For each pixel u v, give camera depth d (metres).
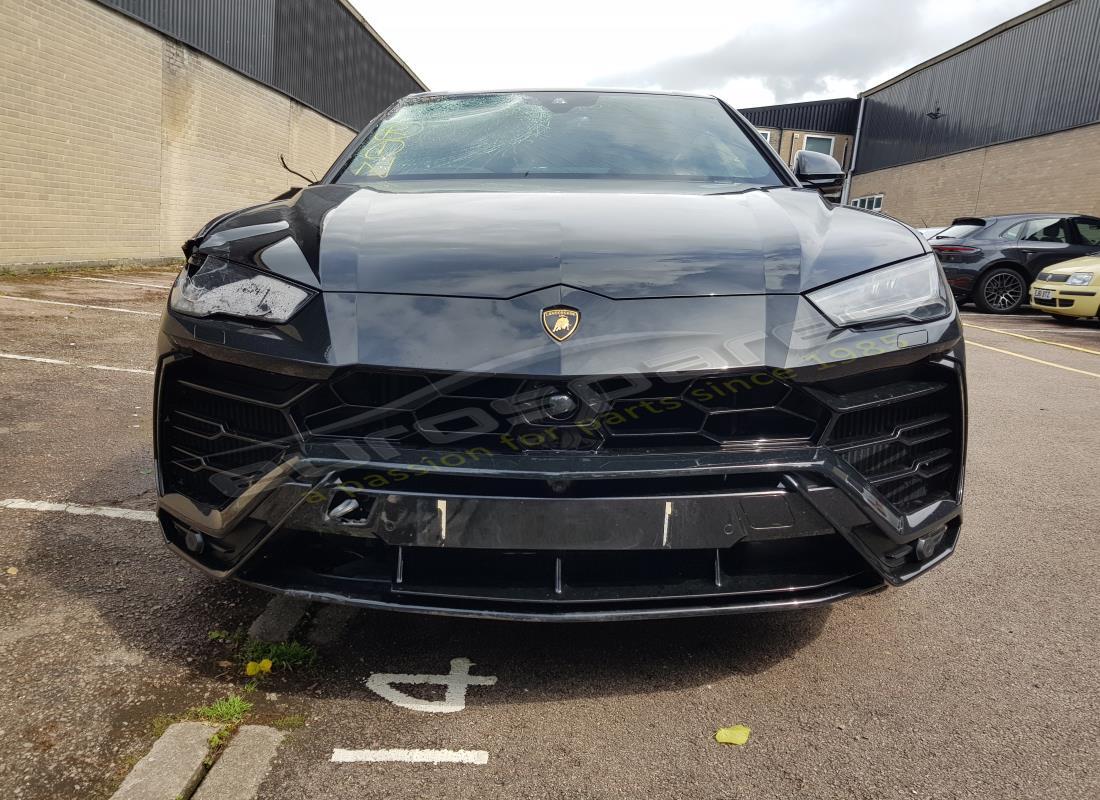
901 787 1.44
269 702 1.63
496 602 1.57
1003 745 1.57
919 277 1.76
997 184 19.06
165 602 2.03
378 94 22.56
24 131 8.32
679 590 1.58
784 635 2.00
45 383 4.33
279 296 1.61
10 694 1.62
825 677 1.81
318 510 1.53
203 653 1.80
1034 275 10.86
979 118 19.89
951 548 1.83
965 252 11.02
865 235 1.88
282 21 15.16
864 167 27.08
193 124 11.91
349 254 1.68
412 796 1.38
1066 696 1.75
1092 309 9.02
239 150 13.58
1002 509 3.02
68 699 1.61
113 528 2.49
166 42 11.03
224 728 1.53
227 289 1.67
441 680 1.75
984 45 19.75
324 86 17.86
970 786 1.44
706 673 1.81
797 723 1.63
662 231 1.79
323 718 1.59
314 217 1.91
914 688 1.77
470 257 1.65
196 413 1.70
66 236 9.16
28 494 2.76
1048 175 17.25
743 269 1.66
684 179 2.43
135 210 10.51
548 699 1.69
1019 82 18.33
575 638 1.95
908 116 23.80
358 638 1.92
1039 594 2.27
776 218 1.93
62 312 6.58
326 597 1.60
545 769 1.46
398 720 1.59
